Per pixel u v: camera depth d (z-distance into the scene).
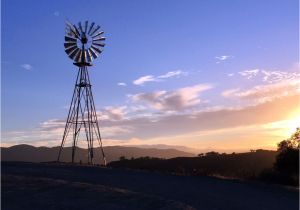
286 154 36.97
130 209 21.17
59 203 22.42
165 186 28.33
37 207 21.67
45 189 25.86
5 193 24.47
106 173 34.19
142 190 26.72
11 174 32.12
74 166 38.47
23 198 23.45
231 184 29.61
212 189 27.48
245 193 26.23
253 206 22.34
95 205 21.98
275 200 24.09
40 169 35.69
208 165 58.34
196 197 24.61
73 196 24.06
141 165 59.53
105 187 26.91
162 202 22.61
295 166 35.97
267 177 35.91
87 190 25.67
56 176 31.97
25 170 34.84
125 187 27.78
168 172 36.03
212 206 22.22
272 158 57.62
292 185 33.19
